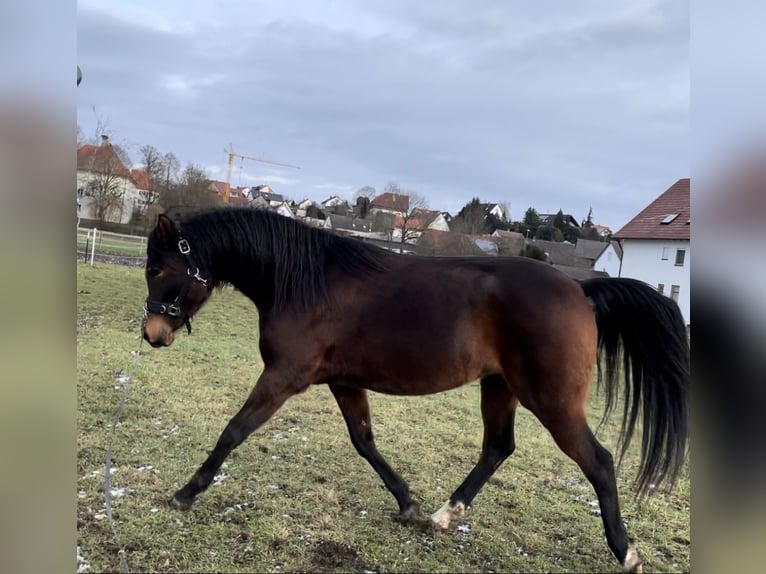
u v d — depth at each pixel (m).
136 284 10.34
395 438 4.07
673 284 20.45
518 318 2.40
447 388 2.56
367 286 2.55
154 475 2.98
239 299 10.79
